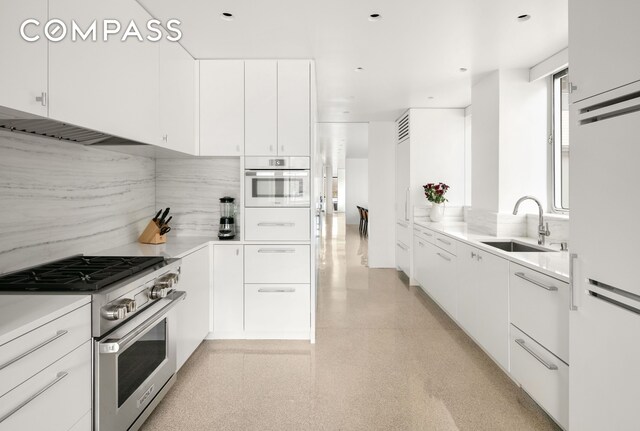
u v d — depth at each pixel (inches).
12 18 57.1
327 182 872.3
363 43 128.1
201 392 104.3
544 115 154.9
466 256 140.0
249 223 140.5
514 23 114.1
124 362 75.3
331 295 205.3
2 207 78.5
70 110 70.8
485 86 166.2
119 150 119.8
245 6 102.8
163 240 132.7
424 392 104.7
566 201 149.0
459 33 120.7
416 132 225.6
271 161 140.5
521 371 99.8
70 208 99.5
